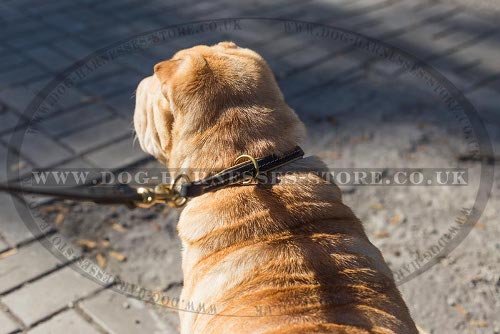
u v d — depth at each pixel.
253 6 6.55
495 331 3.29
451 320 3.35
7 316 3.30
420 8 6.50
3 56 5.61
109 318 3.30
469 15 6.34
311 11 6.45
